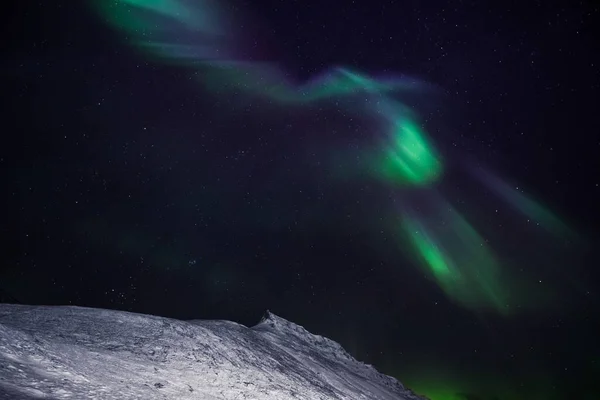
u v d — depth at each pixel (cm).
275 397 1227
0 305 1463
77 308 1541
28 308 1444
